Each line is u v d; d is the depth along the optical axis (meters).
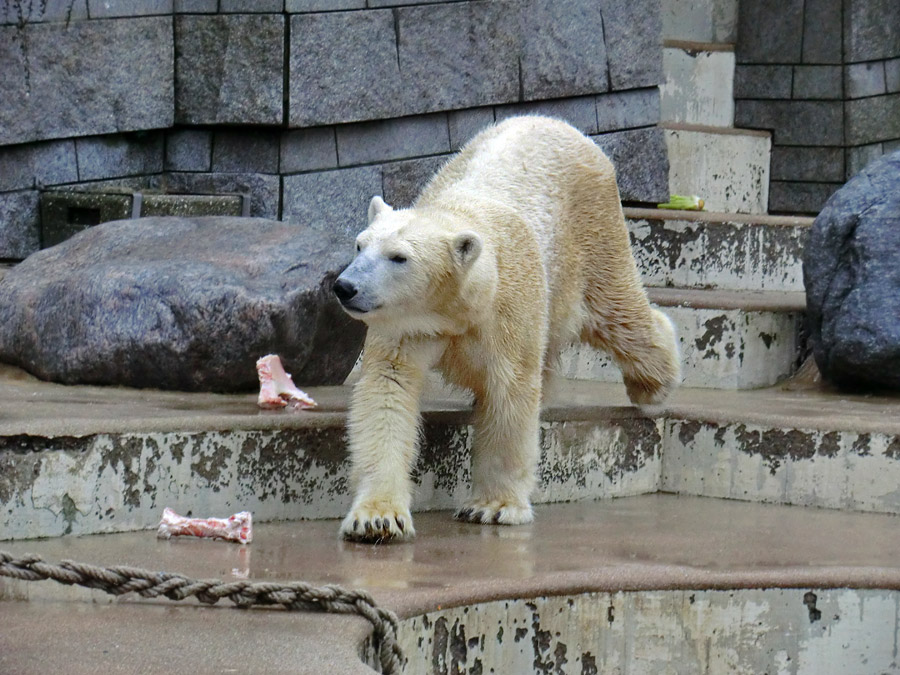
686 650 6.73
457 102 12.90
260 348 8.92
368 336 7.57
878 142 17.84
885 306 10.66
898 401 10.70
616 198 9.17
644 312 9.27
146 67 11.93
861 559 7.31
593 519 8.32
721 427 9.42
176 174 12.31
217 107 11.92
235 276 9.08
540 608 6.39
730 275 13.21
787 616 6.85
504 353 7.57
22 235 11.66
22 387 8.91
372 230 7.16
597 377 11.66
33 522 6.83
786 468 9.18
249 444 7.56
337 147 12.28
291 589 5.58
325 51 11.92
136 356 8.92
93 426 6.98
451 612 6.03
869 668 6.96
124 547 6.74
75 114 11.70
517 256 7.68
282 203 12.00
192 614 5.54
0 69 11.27
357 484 7.38
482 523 7.91
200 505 7.41
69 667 4.75
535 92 13.48
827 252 11.12
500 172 8.46
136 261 9.30
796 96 17.88
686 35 18.19
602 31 13.98
